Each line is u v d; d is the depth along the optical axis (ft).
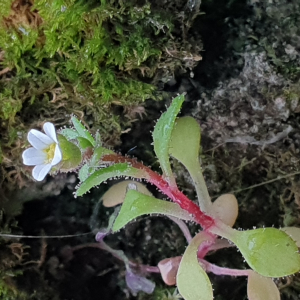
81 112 0.16
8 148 0.16
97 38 0.15
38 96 0.16
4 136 0.16
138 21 0.15
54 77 0.15
